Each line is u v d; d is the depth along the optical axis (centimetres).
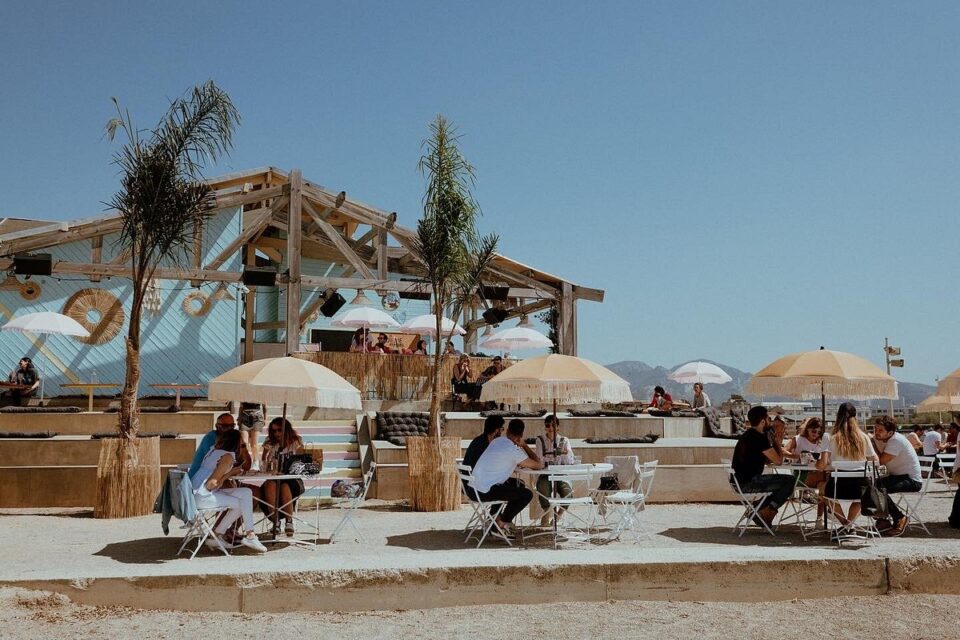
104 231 1895
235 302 2181
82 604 694
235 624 671
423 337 2455
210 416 1554
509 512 950
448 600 730
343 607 716
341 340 2639
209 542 859
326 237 2358
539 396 1054
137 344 1174
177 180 1221
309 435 1566
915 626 692
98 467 1141
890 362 3444
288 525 964
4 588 684
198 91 1227
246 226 2262
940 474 1722
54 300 2056
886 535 980
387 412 1650
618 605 738
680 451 1426
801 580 773
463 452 1441
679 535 1003
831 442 955
